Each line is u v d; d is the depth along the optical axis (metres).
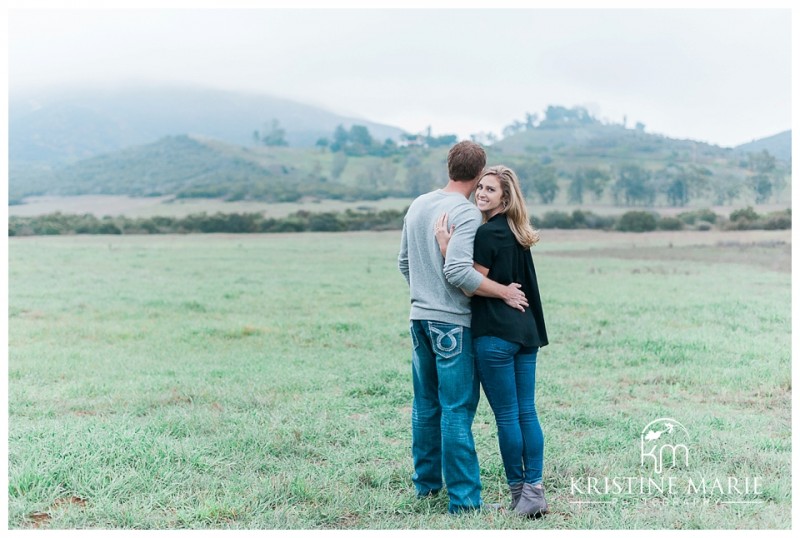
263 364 7.67
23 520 3.67
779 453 4.80
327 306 11.95
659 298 12.07
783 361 7.64
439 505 3.87
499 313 3.54
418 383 3.89
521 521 3.61
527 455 3.70
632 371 7.27
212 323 10.39
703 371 7.20
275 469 4.41
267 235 27.27
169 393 6.35
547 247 20.84
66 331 9.87
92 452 4.48
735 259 17.14
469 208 3.56
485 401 5.88
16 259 18.23
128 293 13.31
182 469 4.33
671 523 3.71
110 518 3.69
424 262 3.67
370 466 4.41
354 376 6.93
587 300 11.95
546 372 7.17
